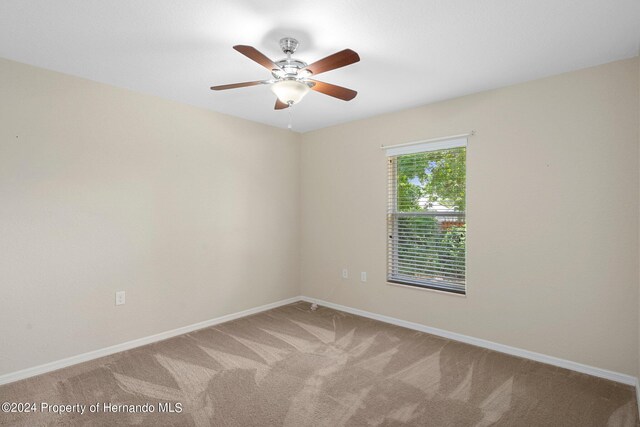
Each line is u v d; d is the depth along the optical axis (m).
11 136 2.45
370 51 2.32
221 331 3.50
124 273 3.03
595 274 2.57
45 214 2.60
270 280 4.29
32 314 2.55
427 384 2.45
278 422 2.02
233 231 3.89
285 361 2.81
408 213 3.66
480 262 3.12
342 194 4.20
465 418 2.06
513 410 2.14
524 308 2.89
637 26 2.00
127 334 3.04
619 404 2.21
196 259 3.55
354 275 4.09
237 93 3.15
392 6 1.80
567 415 2.10
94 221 2.86
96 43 2.22
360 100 3.33
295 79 2.16
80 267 2.78
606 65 2.52
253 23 1.97
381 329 3.57
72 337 2.74
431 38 2.15
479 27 2.02
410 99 3.30
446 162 3.40
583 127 2.61
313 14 1.88
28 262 2.53
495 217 3.03
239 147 3.94
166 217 3.31
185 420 2.03
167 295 3.32
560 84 2.70
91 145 2.83
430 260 3.51
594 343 2.58
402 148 3.63
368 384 2.45
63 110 2.68
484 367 2.71
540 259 2.81
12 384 2.42
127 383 2.45
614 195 2.50
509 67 2.58
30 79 2.53
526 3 1.78
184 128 3.44
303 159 4.65
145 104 3.15
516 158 2.91
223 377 2.54
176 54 2.37
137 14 1.89
